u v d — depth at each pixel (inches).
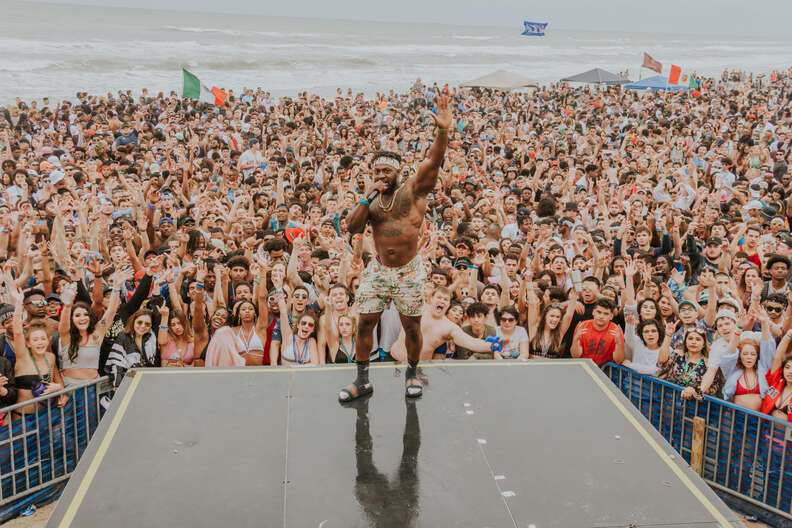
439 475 167.6
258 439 180.5
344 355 288.2
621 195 575.8
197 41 2866.6
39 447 253.4
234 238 451.5
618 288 330.6
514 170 662.5
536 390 212.5
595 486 165.3
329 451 176.6
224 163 600.7
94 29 3230.8
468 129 1009.5
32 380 254.7
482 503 157.9
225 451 174.7
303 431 185.5
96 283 304.7
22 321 263.7
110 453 172.2
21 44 2153.1
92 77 1712.6
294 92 1750.7
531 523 151.9
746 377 260.4
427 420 193.0
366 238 387.5
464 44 4298.7
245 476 164.7
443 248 416.2
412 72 2372.0
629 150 849.5
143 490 158.2
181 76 1840.6
